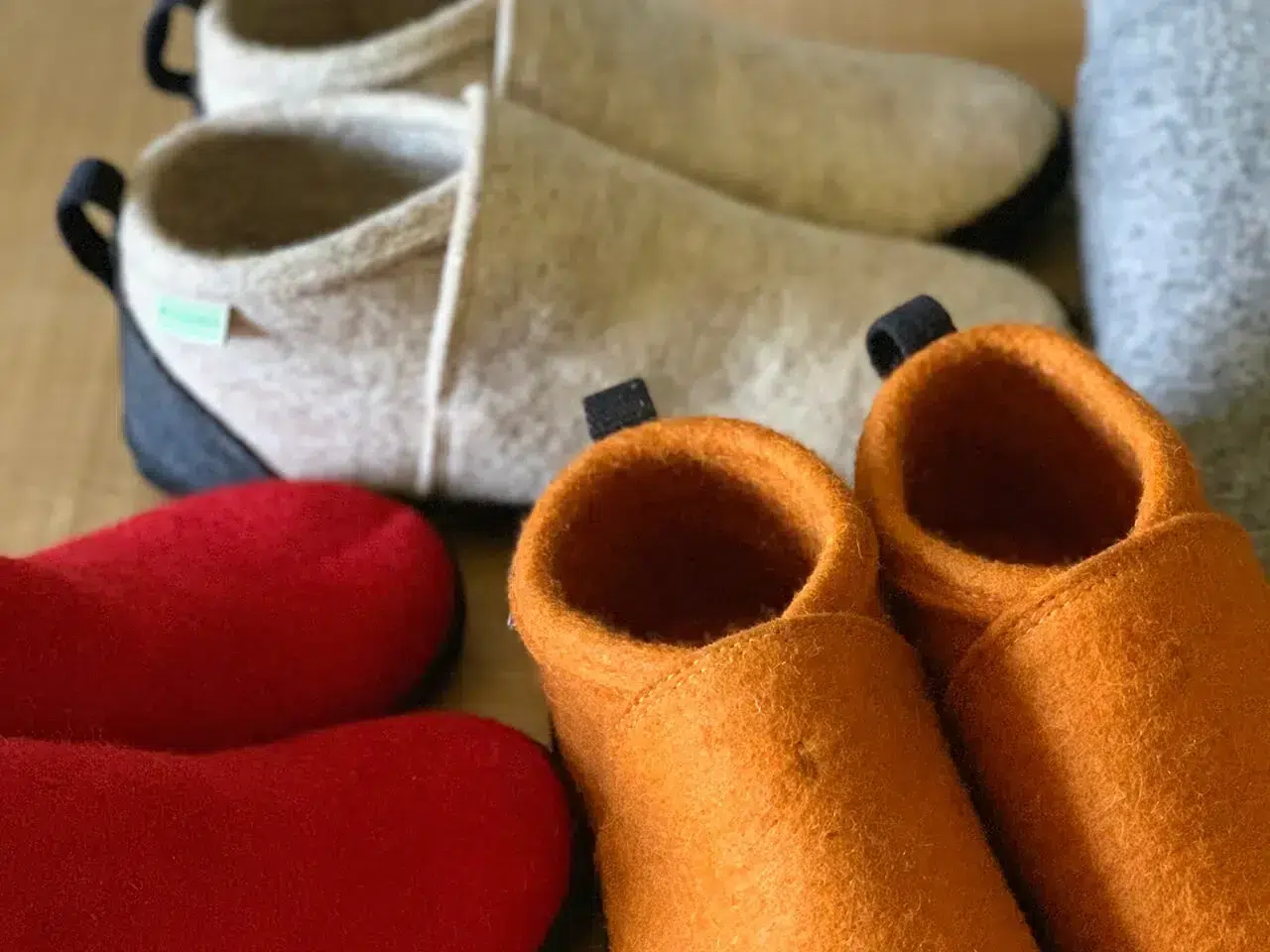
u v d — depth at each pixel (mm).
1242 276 550
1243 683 380
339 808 449
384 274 541
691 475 456
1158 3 617
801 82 699
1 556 468
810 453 426
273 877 415
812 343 592
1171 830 365
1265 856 365
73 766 407
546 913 465
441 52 647
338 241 532
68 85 885
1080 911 385
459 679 601
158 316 564
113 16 930
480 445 602
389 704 549
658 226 587
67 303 768
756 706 356
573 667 388
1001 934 370
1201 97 583
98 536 554
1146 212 583
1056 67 799
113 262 612
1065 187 728
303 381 577
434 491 628
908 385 448
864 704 372
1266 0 591
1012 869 412
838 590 382
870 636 383
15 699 443
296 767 463
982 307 604
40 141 854
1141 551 378
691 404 598
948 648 423
